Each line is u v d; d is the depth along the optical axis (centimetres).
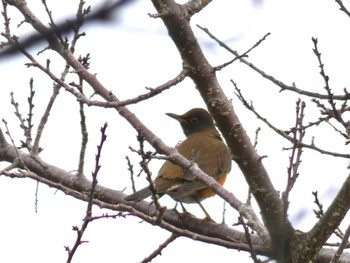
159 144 999
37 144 1262
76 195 995
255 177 1023
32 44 510
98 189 1205
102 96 1014
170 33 1045
